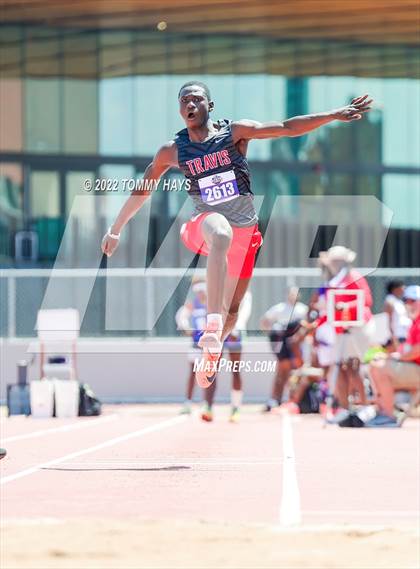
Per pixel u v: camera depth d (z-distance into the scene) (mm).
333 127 60000
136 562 11984
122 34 59188
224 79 59906
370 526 14016
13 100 58188
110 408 43406
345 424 32781
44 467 21031
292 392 40219
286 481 18906
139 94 59250
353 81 60906
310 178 59281
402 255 59688
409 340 33156
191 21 56781
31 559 12078
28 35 58500
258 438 28594
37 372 45125
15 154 57938
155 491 17500
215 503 16188
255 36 60000
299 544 12922
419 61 61312
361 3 51969
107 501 16328
